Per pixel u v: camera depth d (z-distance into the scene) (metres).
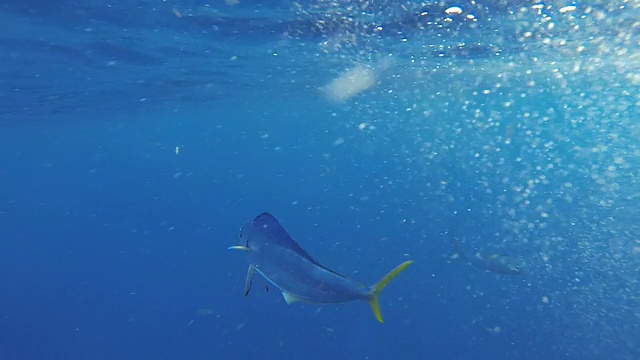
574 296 14.00
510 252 15.71
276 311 18.52
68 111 25.77
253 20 11.27
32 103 22.05
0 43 12.31
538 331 13.59
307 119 36.78
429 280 20.53
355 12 10.51
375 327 16.23
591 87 19.88
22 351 17.72
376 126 34.56
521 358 12.67
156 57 15.24
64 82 17.89
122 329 19.06
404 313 17.17
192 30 12.19
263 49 14.55
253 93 24.44
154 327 19.02
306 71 18.47
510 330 14.17
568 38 13.00
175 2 9.90
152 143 51.00
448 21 11.19
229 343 16.61
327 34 12.62
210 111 31.02
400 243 29.77
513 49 14.59
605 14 10.56
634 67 16.50
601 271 13.88
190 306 21.00
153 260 35.47
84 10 10.23
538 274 14.89
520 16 10.79
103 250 49.03
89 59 14.84
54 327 19.72
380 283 2.85
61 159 61.06
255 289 21.39
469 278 20.22
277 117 35.62
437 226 30.91
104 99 22.80
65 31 11.67
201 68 17.33
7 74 15.88
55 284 27.88
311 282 2.84
